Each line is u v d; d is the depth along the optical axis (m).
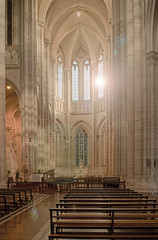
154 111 20.28
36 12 32.66
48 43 44.00
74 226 6.46
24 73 30.98
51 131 46.78
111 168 33.00
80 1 43.72
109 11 38.03
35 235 7.77
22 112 30.75
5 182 21.34
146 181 19.44
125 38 26.86
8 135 40.56
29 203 14.43
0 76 22.14
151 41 20.73
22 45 31.53
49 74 44.75
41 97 37.06
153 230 7.01
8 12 32.31
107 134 40.78
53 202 14.84
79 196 9.51
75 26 49.91
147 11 20.97
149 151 20.02
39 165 35.59
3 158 21.66
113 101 29.05
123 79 26.62
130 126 21.12
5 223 9.40
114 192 11.34
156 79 20.58
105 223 6.48
